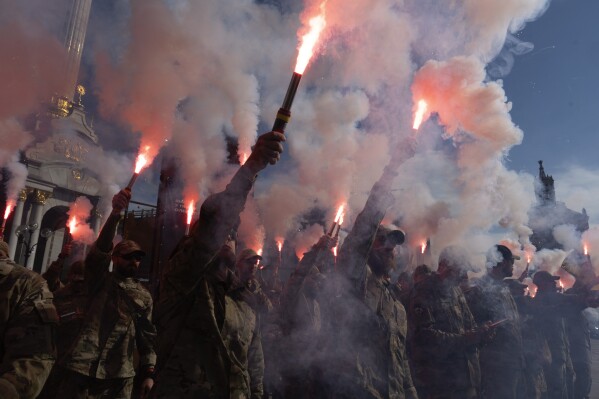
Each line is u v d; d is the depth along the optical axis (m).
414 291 4.00
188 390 1.84
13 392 1.44
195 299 1.95
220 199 1.67
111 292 3.63
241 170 1.65
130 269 3.75
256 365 2.57
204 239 1.74
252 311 2.34
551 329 6.00
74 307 3.57
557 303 5.98
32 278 1.71
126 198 3.46
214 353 1.91
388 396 3.01
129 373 3.58
